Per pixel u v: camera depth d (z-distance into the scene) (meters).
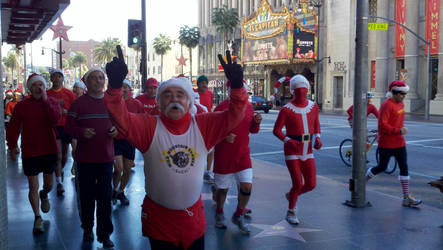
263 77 54.72
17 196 6.84
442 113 32.72
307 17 44.00
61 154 7.41
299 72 48.22
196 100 6.22
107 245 4.62
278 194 7.10
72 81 66.50
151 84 7.14
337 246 4.71
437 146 13.84
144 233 2.74
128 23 13.48
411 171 9.70
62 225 5.41
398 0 36.97
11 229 5.23
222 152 5.10
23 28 11.34
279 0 54.31
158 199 2.65
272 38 47.19
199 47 74.19
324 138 16.34
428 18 34.16
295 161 5.35
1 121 2.51
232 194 7.20
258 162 10.62
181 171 2.59
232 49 53.41
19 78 81.19
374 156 11.91
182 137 2.61
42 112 5.08
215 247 4.68
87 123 4.52
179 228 2.66
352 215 5.87
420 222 5.57
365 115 6.24
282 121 5.34
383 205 6.41
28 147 5.08
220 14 57.28
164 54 84.25
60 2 8.40
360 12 6.13
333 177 9.06
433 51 33.97
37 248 4.61
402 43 36.75
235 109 2.59
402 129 6.31
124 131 2.48
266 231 5.21
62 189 7.08
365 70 6.18
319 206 6.35
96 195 4.66
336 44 43.25
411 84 35.94
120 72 2.38
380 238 4.96
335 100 44.09
